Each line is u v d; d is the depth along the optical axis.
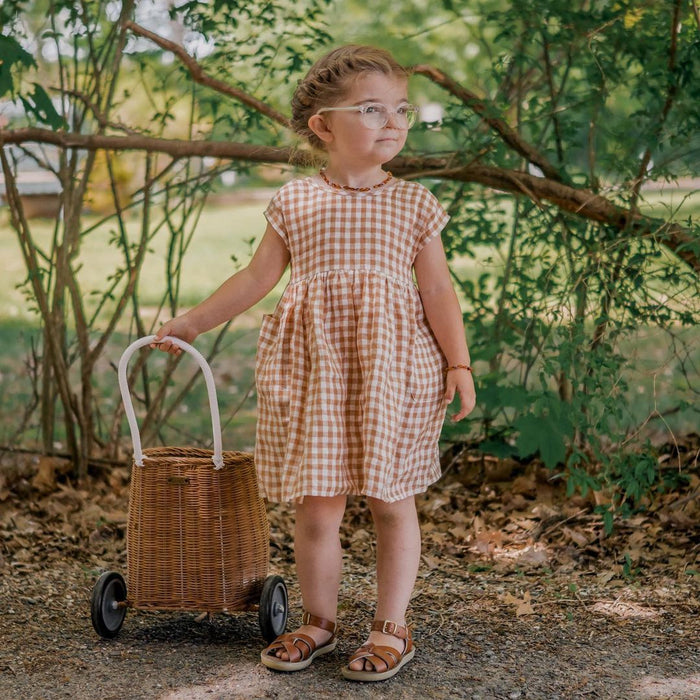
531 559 3.47
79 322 4.47
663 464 4.16
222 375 6.68
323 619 2.65
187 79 4.31
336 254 2.58
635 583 3.21
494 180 3.97
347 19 9.34
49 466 4.46
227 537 2.73
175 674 2.52
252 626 2.91
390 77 2.58
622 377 4.07
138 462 2.74
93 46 4.29
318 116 2.61
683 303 3.75
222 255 11.85
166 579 2.74
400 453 2.57
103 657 2.63
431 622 2.91
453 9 4.81
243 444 5.16
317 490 2.45
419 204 2.65
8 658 2.61
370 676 2.46
